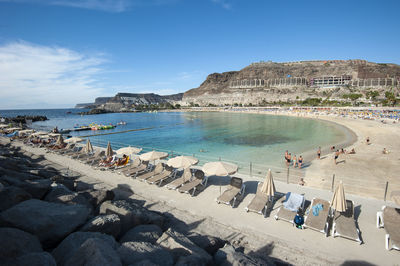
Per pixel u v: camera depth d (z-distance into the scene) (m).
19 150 19.75
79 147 21.02
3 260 3.25
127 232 5.88
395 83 189.62
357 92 185.62
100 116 130.00
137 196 10.23
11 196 5.64
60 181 9.55
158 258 4.25
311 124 53.53
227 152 24.33
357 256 6.11
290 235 7.10
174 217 8.31
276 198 9.74
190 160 11.41
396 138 28.19
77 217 5.34
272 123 59.19
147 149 27.23
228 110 153.88
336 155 18.02
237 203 9.37
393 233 6.60
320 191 10.52
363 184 12.98
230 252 5.21
